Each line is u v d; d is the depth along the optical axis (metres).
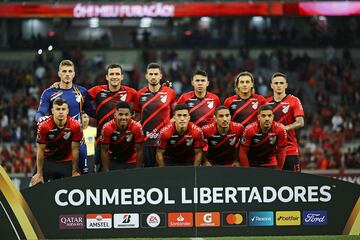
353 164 41.94
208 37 62.59
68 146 17.62
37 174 17.23
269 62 59.16
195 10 53.69
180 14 53.59
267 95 52.66
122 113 17.47
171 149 17.75
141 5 53.53
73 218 15.40
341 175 40.34
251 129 17.69
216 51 62.31
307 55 59.09
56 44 61.88
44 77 56.62
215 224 15.57
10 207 15.25
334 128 49.44
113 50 62.28
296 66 58.69
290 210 15.70
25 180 32.00
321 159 42.09
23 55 61.09
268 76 57.53
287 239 15.32
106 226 15.45
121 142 17.94
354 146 47.16
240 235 15.61
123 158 18.39
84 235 15.41
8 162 41.06
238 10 53.75
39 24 63.38
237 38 63.00
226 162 18.31
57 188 15.38
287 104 19.64
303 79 57.69
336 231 15.79
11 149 42.81
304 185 15.73
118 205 15.47
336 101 55.34
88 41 63.16
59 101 16.84
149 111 19.31
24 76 56.69
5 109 50.84
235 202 15.62
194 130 17.52
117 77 18.81
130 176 15.51
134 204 15.51
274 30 62.50
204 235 15.55
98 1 56.38
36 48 61.22
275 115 19.59
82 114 20.44
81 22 63.44
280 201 15.70
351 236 15.66
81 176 15.43
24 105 51.41
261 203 15.66
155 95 19.39
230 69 57.69
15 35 63.09
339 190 15.79
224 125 17.36
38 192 15.33
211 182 15.59
